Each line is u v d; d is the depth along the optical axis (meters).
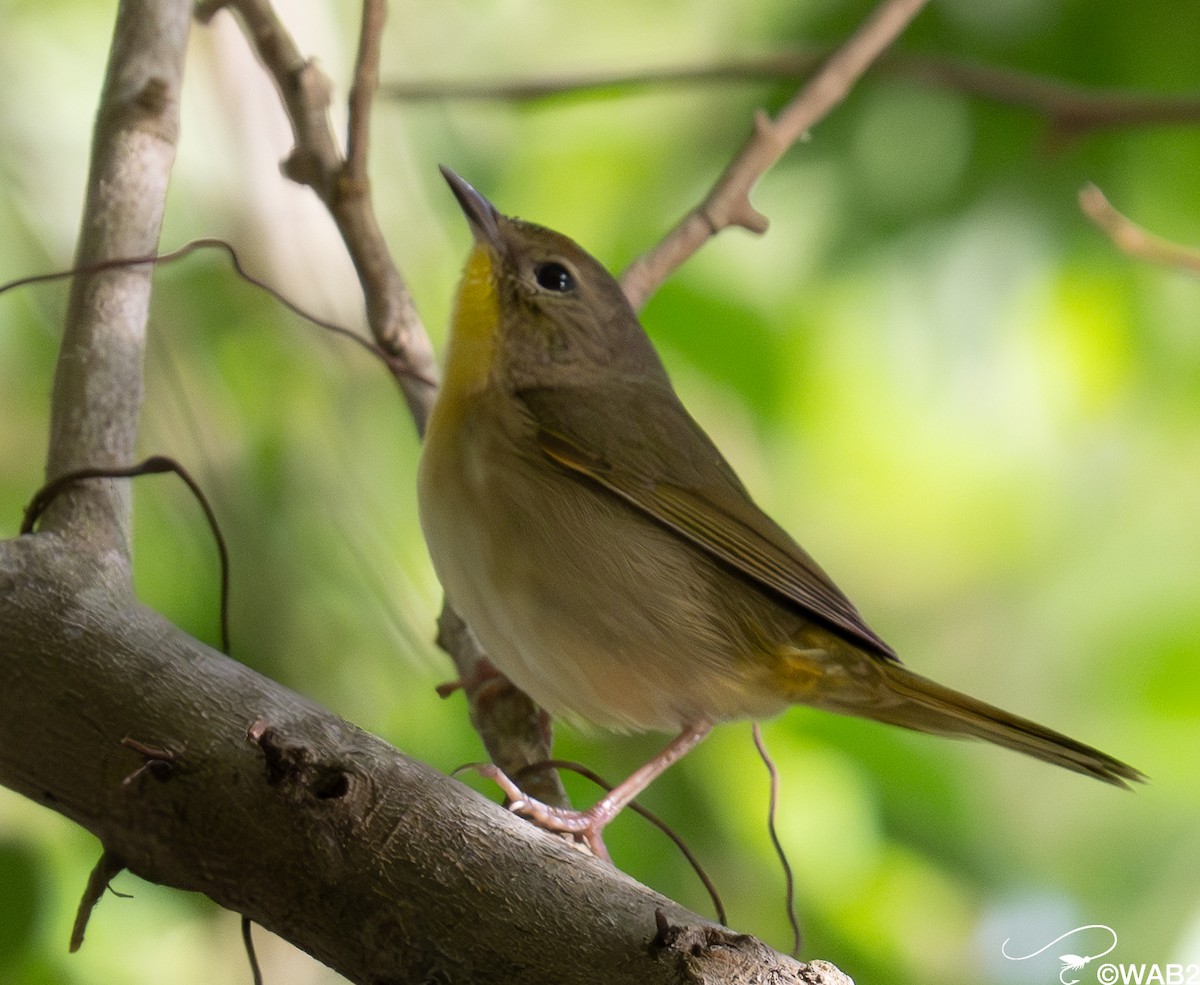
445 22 13.02
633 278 8.61
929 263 11.19
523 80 9.71
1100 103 9.23
